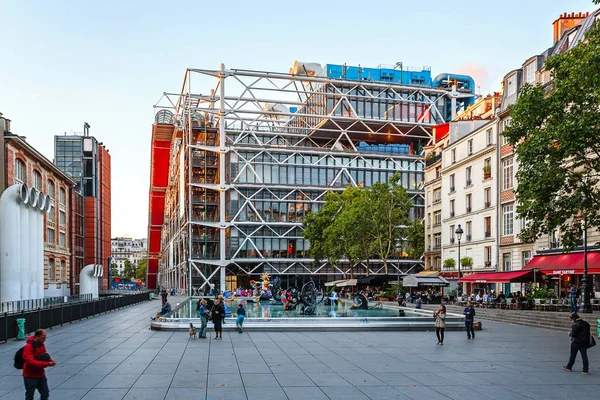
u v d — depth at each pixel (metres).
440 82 106.06
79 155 113.75
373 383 13.77
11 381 13.90
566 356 18.41
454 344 21.73
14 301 35.81
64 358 17.86
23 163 56.41
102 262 116.81
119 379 14.23
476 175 53.16
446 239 59.78
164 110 112.88
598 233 35.56
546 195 25.28
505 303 40.47
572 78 23.98
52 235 68.56
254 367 16.06
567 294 40.19
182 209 100.38
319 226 71.50
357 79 100.25
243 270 90.75
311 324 27.12
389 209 60.78
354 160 96.06
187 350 19.80
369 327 27.05
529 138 26.23
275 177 92.81
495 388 13.23
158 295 90.44
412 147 104.44
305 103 103.69
